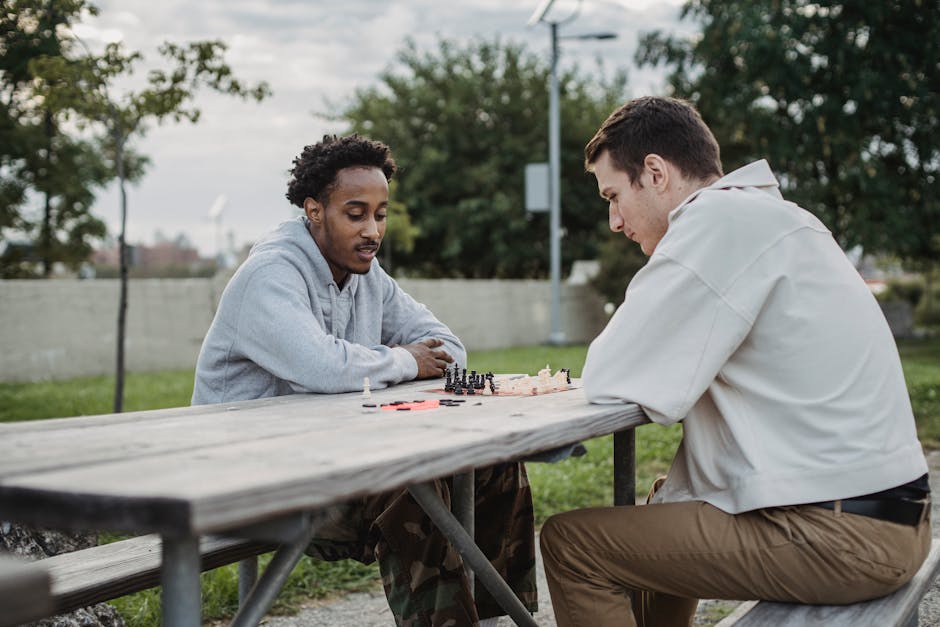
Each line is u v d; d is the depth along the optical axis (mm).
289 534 1289
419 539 2320
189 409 2104
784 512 1919
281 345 2488
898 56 14617
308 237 2756
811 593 1916
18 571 1172
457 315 18406
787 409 1944
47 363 12094
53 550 2762
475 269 29406
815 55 15242
